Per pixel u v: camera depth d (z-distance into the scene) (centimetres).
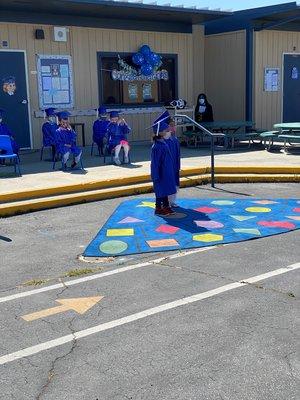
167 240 429
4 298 323
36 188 575
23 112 889
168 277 349
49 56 902
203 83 1105
